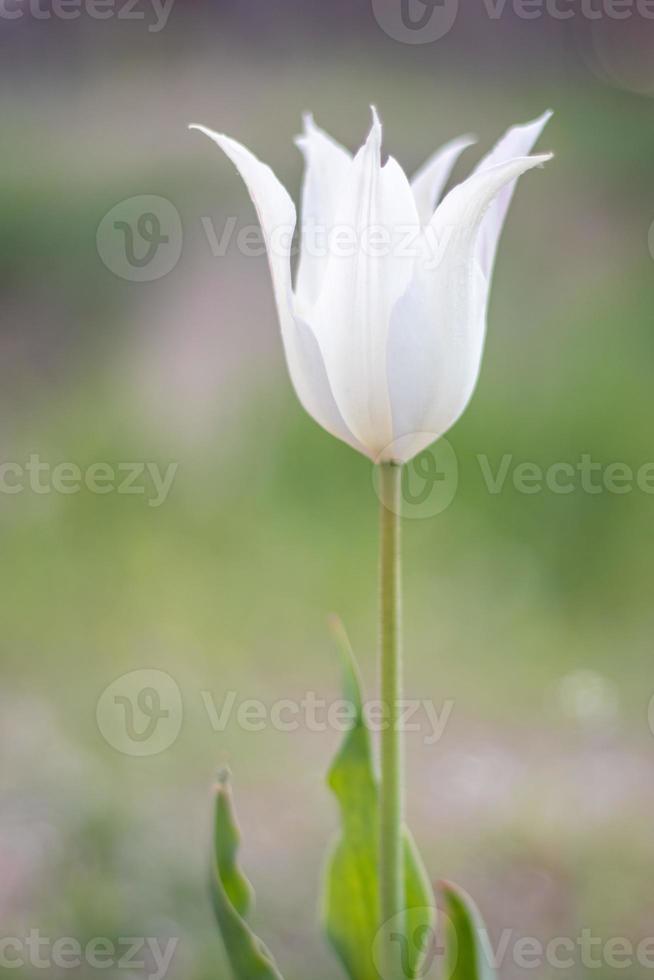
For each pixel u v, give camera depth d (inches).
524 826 61.4
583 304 118.8
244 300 128.8
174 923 50.3
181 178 142.5
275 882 55.7
